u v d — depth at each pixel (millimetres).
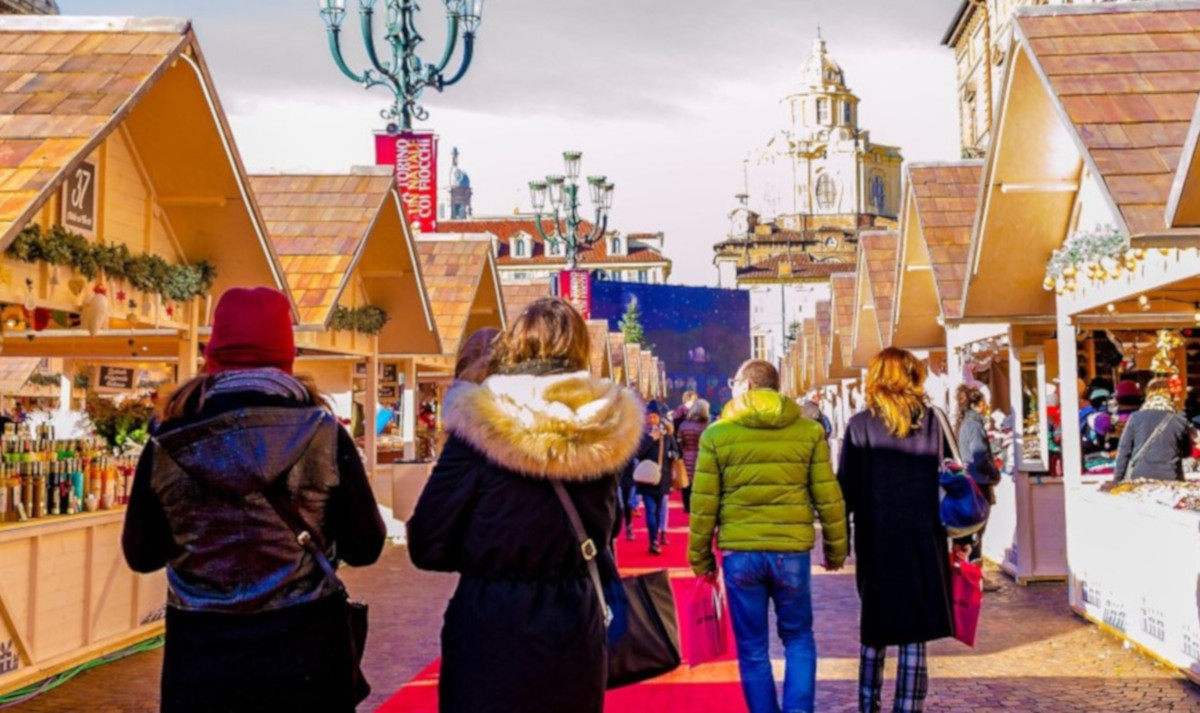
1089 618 8617
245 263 9367
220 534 2979
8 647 6688
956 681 6797
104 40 7410
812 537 5379
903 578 5375
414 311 14969
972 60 45656
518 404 3238
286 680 2957
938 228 12281
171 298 8664
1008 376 13539
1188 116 6695
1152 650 7277
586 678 3240
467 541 3258
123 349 12523
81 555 7449
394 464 15203
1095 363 11977
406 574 12188
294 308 9984
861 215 116875
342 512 3139
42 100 6781
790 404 5426
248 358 3186
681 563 12820
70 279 7312
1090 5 7980
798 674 5180
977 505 5344
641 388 49219
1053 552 10820
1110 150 6473
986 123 41781
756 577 5309
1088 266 8633
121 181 8258
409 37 17781
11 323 8211
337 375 16344
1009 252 10289
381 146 17844
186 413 3059
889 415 5508
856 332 20031
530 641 3176
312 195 12250
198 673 2939
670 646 3908
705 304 76875
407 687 6844
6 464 6953
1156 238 5969
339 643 3100
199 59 7738
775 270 94688
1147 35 7602
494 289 18859
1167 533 7012
